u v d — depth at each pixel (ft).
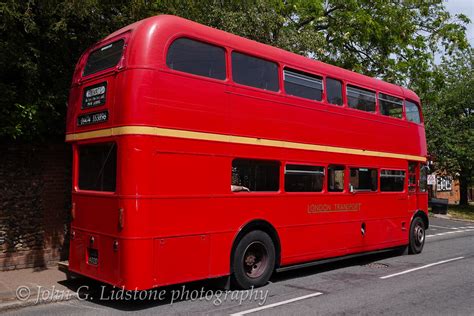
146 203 21.33
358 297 24.73
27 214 31.24
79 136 25.21
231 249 25.03
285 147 28.32
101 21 32.35
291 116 28.91
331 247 31.91
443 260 38.06
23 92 29.35
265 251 26.96
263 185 27.30
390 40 64.44
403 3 66.90
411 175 41.73
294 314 21.26
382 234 37.09
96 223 23.56
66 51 31.73
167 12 33.63
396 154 39.04
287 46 45.96
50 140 32.48
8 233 30.27
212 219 24.02
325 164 31.40
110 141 22.53
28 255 31.14
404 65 64.85
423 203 43.09
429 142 91.09
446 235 58.95
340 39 61.98
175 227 22.38
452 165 92.32
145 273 21.17
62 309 22.44
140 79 21.62
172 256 22.20
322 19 59.82
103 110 23.30
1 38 27.99
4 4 25.21
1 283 26.71
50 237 32.32
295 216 29.09
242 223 25.57
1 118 27.76
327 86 32.22
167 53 22.66
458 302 23.79
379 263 36.52
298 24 59.00
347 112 33.63
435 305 23.13
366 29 60.70
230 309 22.16
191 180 23.11
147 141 21.47
